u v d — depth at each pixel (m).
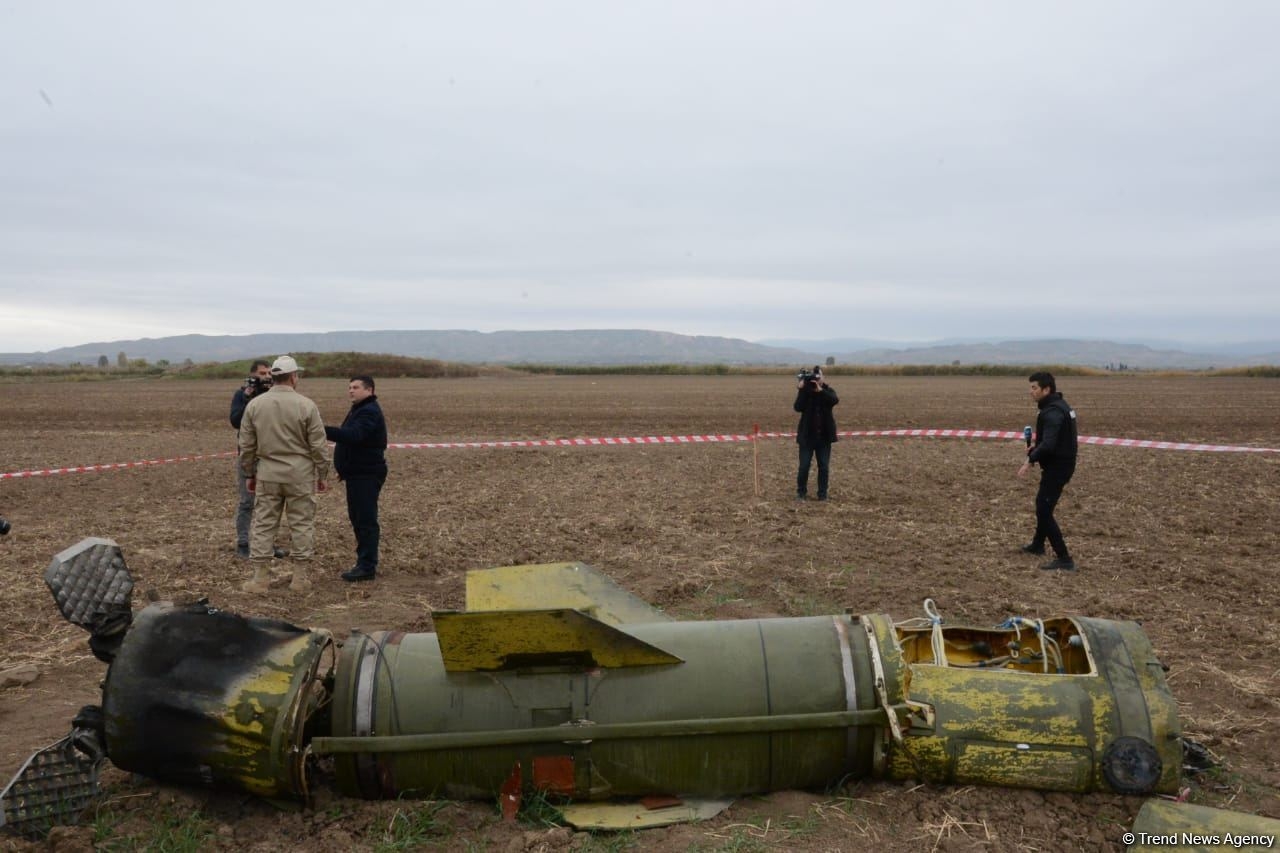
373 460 8.98
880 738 4.55
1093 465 16.83
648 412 31.39
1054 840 4.21
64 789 4.36
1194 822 4.12
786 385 55.12
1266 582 8.75
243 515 9.84
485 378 71.56
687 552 10.08
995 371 75.62
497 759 4.41
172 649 4.35
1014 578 8.97
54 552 10.06
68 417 30.06
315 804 4.53
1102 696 4.53
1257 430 24.02
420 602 8.29
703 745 4.44
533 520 11.91
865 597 8.31
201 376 68.00
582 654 4.44
